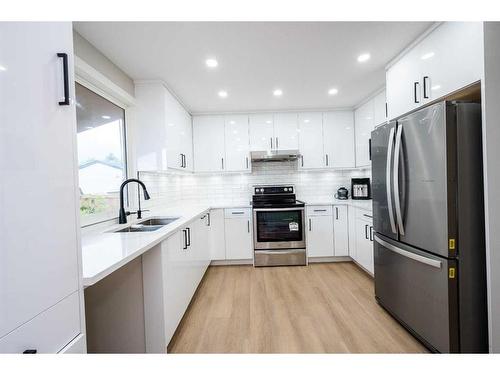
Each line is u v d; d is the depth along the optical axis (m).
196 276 2.61
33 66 0.69
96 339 1.63
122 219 2.08
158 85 2.54
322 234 3.53
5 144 0.60
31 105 0.68
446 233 1.44
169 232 1.70
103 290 1.64
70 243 0.81
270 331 1.94
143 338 1.63
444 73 1.67
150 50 1.98
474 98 1.72
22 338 0.63
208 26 1.69
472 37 1.46
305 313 2.19
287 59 2.19
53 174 0.74
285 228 3.51
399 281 1.90
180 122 3.12
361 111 3.46
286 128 3.73
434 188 1.51
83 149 1.89
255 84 2.72
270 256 3.51
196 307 2.35
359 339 1.80
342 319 2.08
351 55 2.15
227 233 3.55
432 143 1.51
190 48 1.96
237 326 2.02
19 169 0.64
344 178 4.04
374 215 2.24
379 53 2.12
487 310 1.42
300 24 1.70
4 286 0.59
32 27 0.69
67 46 0.82
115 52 2.00
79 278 0.85
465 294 1.45
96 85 2.00
